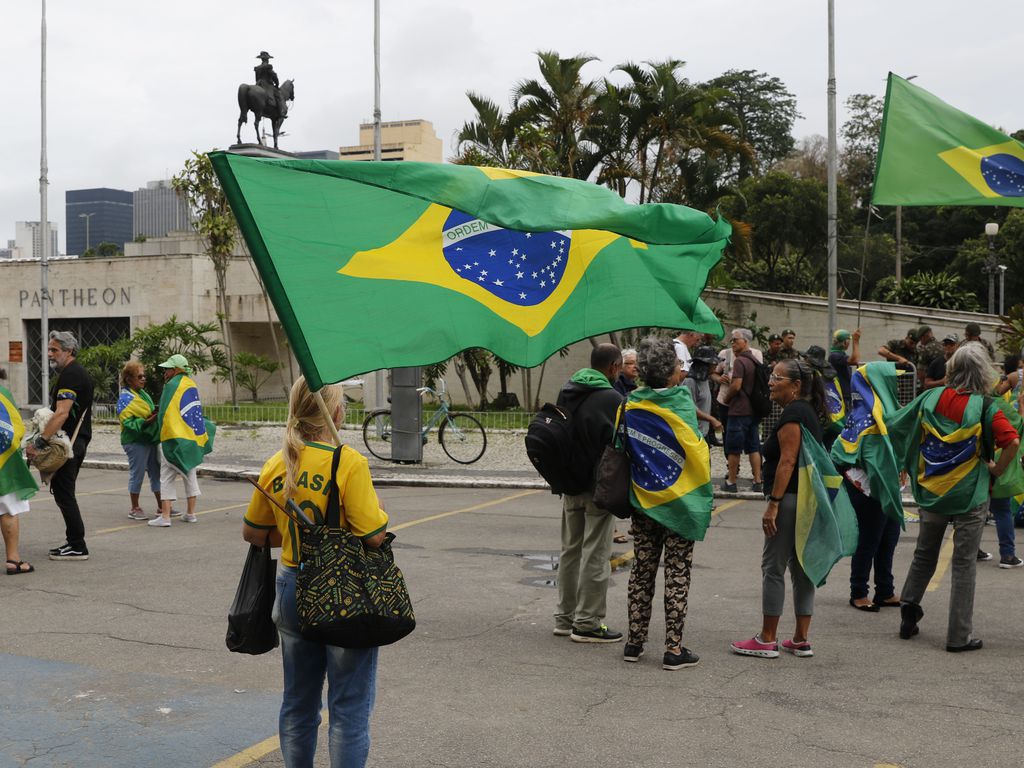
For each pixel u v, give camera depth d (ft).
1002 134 29.68
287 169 12.60
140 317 120.57
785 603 26.55
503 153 88.07
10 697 19.02
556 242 14.64
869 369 25.96
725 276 92.32
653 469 20.79
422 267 13.33
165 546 34.17
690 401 21.15
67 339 31.53
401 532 36.96
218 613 25.21
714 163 88.12
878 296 145.28
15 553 29.89
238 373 106.22
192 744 16.74
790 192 150.00
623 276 15.11
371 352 12.67
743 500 43.98
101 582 28.66
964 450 21.70
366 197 13.12
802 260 157.79
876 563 26.13
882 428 25.11
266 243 12.30
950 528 37.55
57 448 30.96
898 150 30.09
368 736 13.21
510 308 13.89
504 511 42.01
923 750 16.46
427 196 13.46
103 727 17.49
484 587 28.17
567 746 16.66
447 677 20.33
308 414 13.37
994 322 83.82
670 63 84.64
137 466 39.75
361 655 13.00
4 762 15.98
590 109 84.94
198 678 20.17
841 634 23.58
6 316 125.18
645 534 21.40
